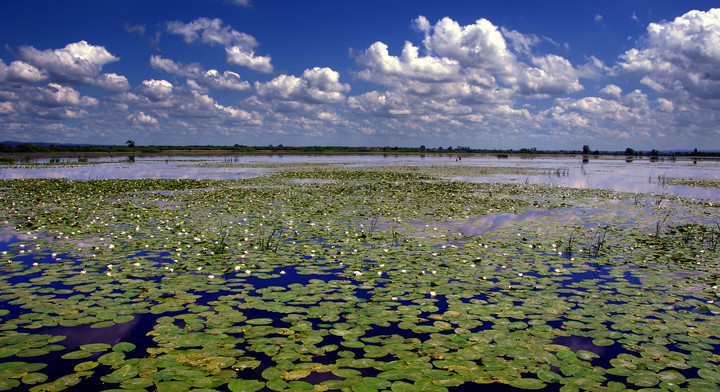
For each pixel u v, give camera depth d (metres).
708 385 3.86
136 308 5.50
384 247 8.93
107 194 17.59
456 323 5.19
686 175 33.84
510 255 8.34
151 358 4.23
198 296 5.98
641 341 4.74
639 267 7.59
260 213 13.12
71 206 14.08
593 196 18.41
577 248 8.95
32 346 4.45
